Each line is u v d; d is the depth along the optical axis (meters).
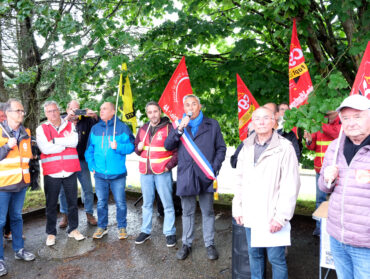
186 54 5.88
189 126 3.57
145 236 4.11
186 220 3.66
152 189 4.07
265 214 2.31
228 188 7.82
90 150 4.21
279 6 3.68
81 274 3.33
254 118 2.37
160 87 5.60
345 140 1.95
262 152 2.40
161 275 3.27
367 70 2.69
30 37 5.93
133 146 4.19
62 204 4.70
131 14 6.20
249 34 6.29
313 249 3.81
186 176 3.46
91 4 4.58
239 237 2.86
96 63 5.85
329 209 2.01
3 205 3.32
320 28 4.94
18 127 3.47
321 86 3.42
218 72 5.41
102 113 4.08
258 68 5.33
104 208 4.28
